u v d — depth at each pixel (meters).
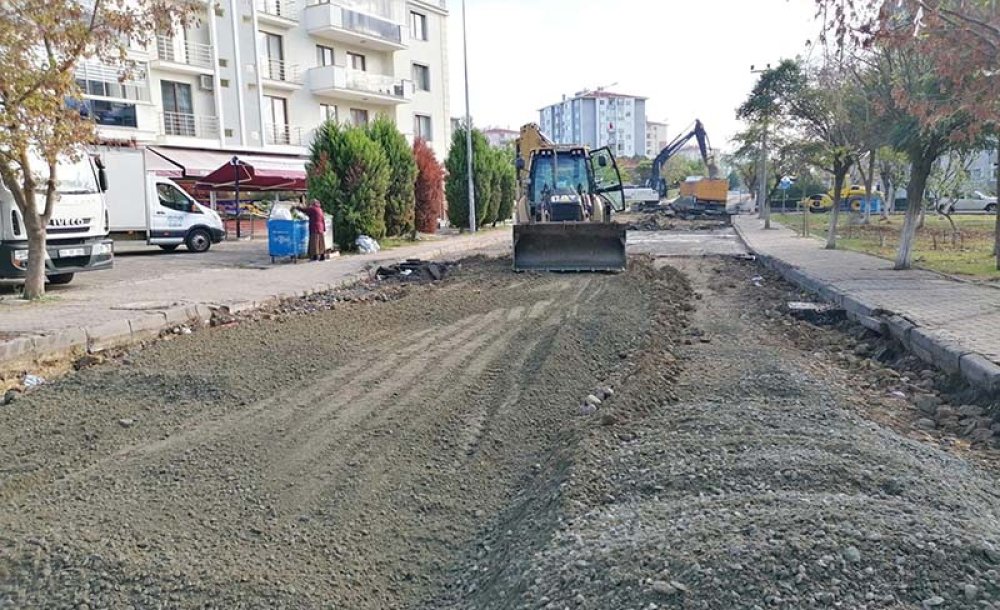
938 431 5.53
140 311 10.09
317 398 6.36
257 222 29.94
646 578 3.00
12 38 9.62
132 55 25.36
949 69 7.53
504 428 5.61
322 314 10.67
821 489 3.93
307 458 5.07
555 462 4.79
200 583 3.52
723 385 6.25
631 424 5.31
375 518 4.29
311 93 33.38
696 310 11.06
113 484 4.64
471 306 11.03
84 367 8.07
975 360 6.30
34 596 3.43
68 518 4.17
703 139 46.44
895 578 2.84
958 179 24.48
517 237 15.29
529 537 3.82
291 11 32.25
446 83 41.38
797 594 2.78
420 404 6.14
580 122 122.31
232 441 5.36
